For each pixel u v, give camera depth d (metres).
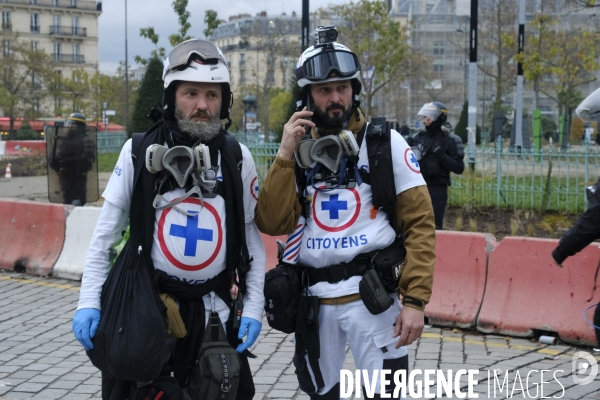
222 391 2.84
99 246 2.93
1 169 22.61
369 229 3.02
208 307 2.94
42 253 8.32
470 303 6.04
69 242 8.19
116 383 2.95
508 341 5.75
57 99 52.97
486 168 13.24
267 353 5.48
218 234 2.88
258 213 3.01
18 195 16.31
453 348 5.57
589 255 5.63
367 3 31.58
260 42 63.44
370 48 31.02
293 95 16.73
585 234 3.56
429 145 8.21
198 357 2.89
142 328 2.72
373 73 31.16
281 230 3.02
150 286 2.79
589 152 11.46
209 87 2.88
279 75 98.00
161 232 2.84
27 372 5.09
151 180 2.84
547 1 39.34
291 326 3.15
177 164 2.82
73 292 7.47
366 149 3.02
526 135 29.48
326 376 3.19
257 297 3.04
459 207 12.36
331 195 3.03
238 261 2.94
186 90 2.87
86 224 8.07
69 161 11.62
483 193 12.08
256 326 2.99
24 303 7.05
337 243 3.02
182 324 2.86
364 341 3.06
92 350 2.84
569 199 11.98
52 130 11.72
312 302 3.09
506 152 12.20
